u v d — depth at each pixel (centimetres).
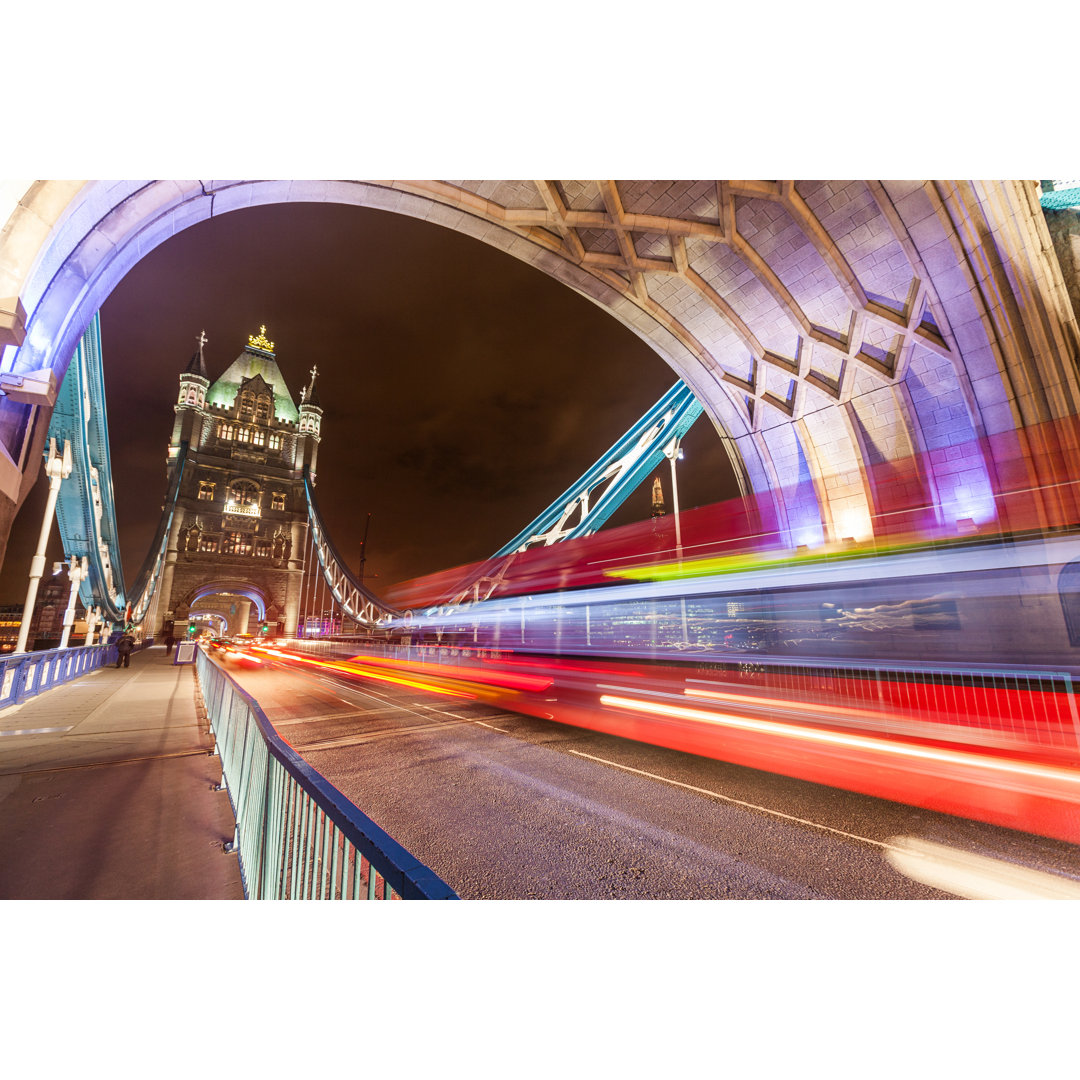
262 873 269
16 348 634
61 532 2648
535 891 332
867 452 1578
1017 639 1180
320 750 739
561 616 3900
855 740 766
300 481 10256
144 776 547
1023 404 1182
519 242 1470
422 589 7081
